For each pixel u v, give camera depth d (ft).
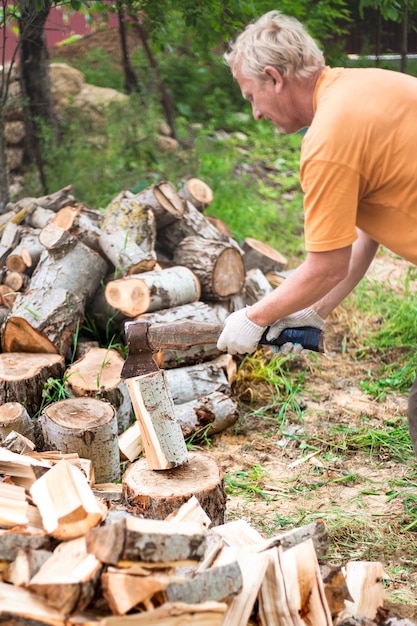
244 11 22.20
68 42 40.60
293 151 34.40
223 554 7.55
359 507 11.96
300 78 8.42
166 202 17.17
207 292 16.49
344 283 10.32
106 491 10.62
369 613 8.27
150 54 30.50
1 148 21.61
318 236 8.16
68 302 14.53
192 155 28.55
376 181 8.19
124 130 27.55
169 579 6.84
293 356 16.93
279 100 8.64
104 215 17.26
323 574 7.91
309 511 11.85
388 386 16.21
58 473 7.94
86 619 6.72
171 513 8.93
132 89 31.09
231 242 18.16
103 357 14.06
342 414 15.06
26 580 6.91
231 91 39.55
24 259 16.08
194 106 38.55
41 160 23.90
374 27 32.89
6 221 18.63
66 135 27.07
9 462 8.73
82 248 15.10
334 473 13.03
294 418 14.90
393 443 13.93
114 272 16.10
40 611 6.66
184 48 39.52
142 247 16.02
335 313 19.74
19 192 23.71
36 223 17.75
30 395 13.25
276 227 25.90
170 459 9.75
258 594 7.59
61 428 11.52
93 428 11.53
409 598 9.68
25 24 20.83
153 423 9.67
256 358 16.63
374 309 19.81
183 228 17.39
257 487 12.57
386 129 7.91
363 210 8.66
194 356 14.70
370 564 8.53
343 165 7.92
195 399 14.10
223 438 14.21
